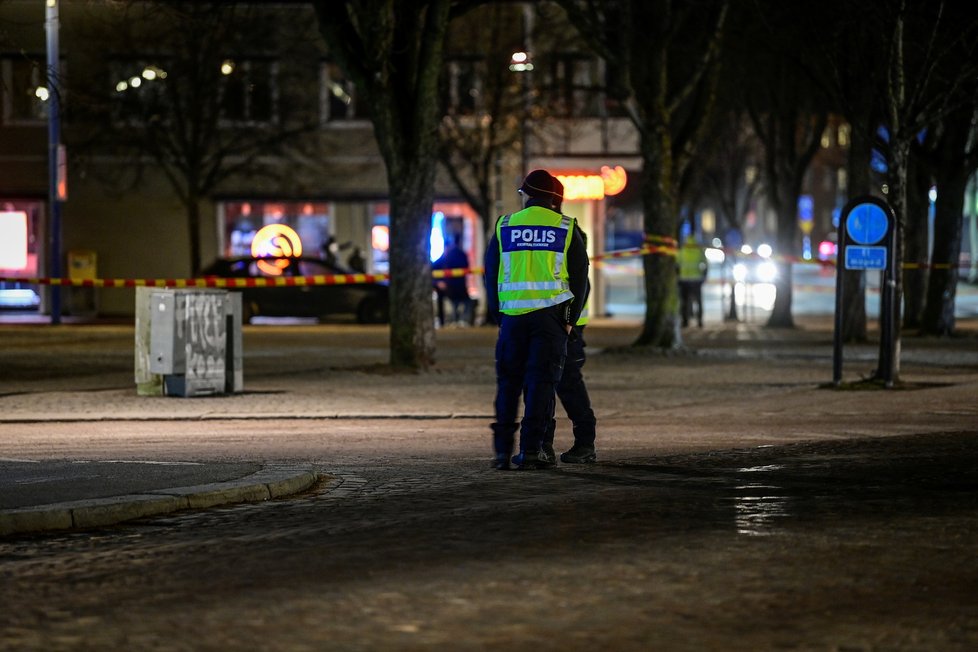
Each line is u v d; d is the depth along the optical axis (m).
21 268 87.25
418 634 13.45
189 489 21.59
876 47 45.69
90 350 57.53
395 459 27.17
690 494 21.95
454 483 23.56
